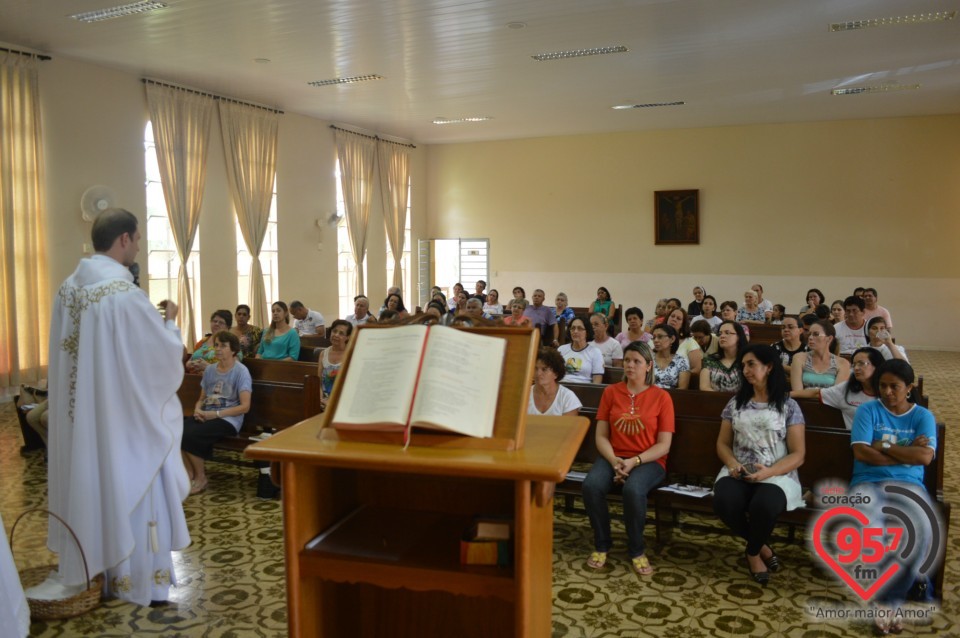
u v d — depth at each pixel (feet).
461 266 50.14
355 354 5.25
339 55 26.99
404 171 47.50
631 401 12.65
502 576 4.78
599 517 11.81
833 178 42.37
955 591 10.84
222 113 33.47
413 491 6.05
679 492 12.24
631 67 29.12
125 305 9.46
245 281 35.70
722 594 10.84
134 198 29.71
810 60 28.32
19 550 12.33
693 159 44.62
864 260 42.22
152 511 9.93
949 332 41.11
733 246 44.32
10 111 25.18
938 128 40.45
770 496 11.03
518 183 48.32
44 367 26.58
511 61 28.02
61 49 26.03
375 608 6.20
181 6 21.47
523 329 5.16
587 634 9.62
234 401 16.49
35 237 26.07
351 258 43.57
